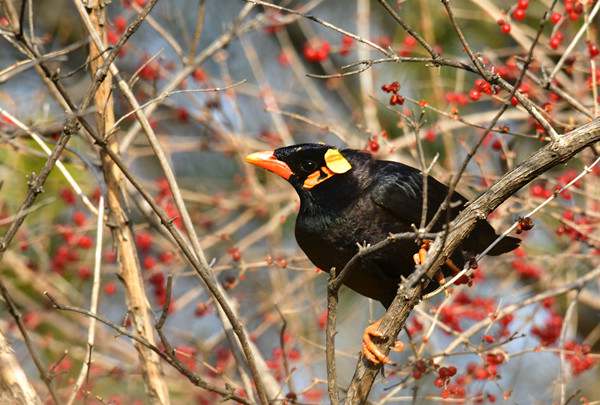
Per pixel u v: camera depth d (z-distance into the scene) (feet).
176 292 49.44
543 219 41.32
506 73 35.88
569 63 36.01
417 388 29.55
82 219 40.19
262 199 42.98
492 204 24.79
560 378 32.09
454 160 40.19
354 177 30.27
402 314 25.84
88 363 26.55
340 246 30.14
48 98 42.14
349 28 52.42
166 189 41.98
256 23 38.70
